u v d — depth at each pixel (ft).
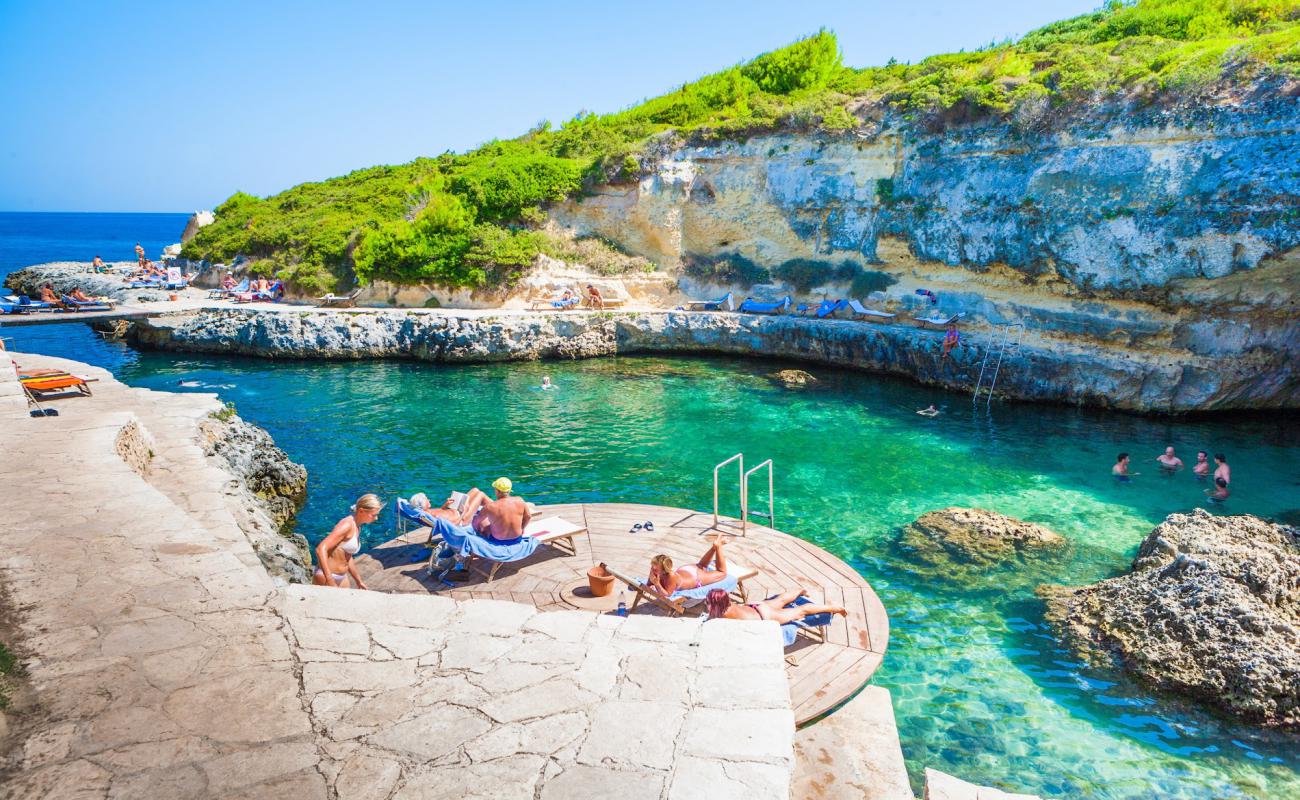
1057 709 28.48
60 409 48.32
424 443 63.62
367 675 13.74
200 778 10.89
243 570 17.89
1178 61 73.82
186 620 15.44
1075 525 46.11
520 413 73.51
